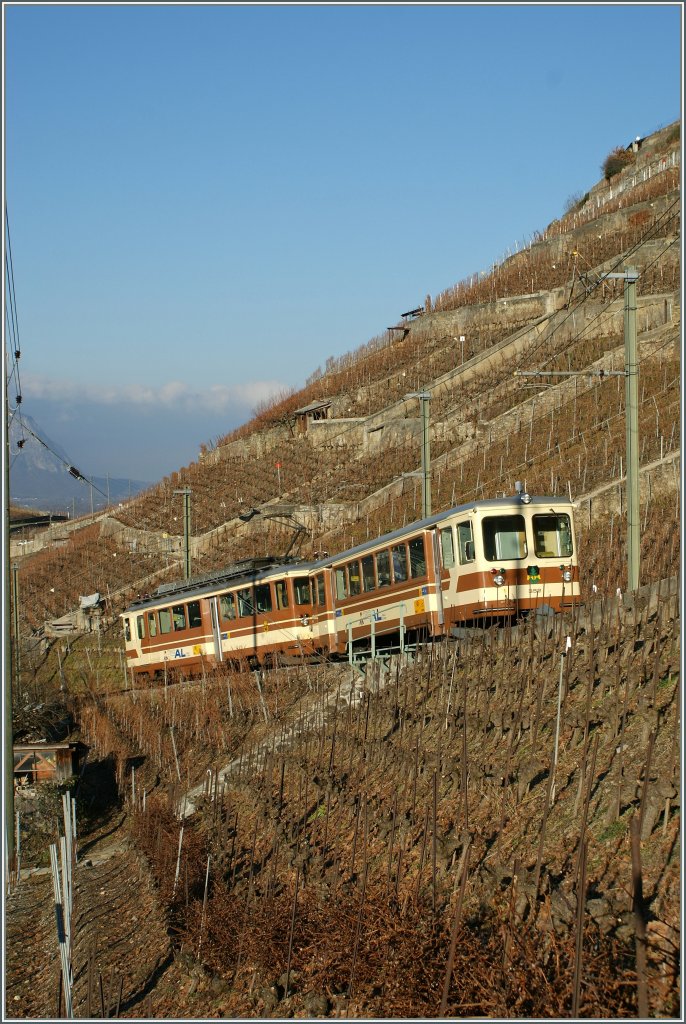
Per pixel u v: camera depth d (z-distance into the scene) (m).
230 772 23.50
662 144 95.56
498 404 55.50
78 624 57.75
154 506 75.75
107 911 20.25
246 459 74.38
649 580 25.81
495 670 18.55
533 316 67.69
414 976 11.15
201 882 18.11
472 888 12.42
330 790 18.06
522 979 10.02
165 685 34.91
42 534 88.50
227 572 35.75
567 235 78.12
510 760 14.66
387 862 14.47
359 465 59.91
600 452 40.81
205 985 14.90
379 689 21.94
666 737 12.65
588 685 13.88
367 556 28.09
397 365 71.88
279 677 28.89
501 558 23.05
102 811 28.50
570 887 11.24
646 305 52.97
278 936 14.15
